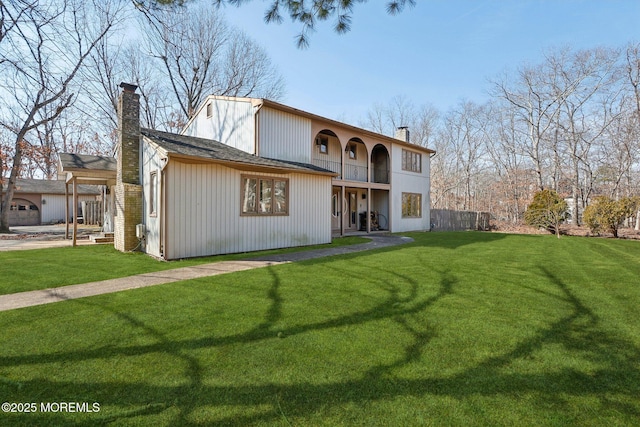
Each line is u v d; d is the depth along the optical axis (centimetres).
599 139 2361
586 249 992
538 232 1808
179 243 810
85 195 2755
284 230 1059
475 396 230
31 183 2648
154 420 204
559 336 333
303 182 1129
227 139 1305
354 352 298
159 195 836
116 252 945
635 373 261
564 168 2581
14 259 810
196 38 2289
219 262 765
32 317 386
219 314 399
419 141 3800
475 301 450
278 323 369
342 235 1462
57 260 796
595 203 1539
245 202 951
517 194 2970
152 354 293
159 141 915
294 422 202
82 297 471
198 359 284
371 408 217
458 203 3662
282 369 267
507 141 3006
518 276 603
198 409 215
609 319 380
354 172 1761
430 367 271
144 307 426
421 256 843
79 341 319
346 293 491
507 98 2558
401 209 1845
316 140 1555
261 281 568
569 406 219
